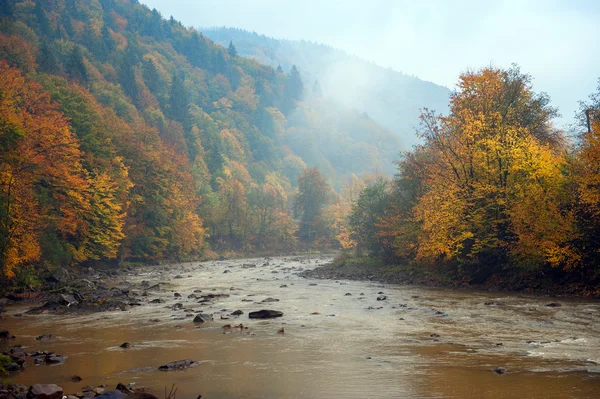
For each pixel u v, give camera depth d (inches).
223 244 4530.0
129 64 6028.5
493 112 1508.4
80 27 6963.6
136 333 777.6
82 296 1206.3
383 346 640.4
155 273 2288.4
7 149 1513.3
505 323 796.0
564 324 769.6
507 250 1385.3
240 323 852.6
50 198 2028.8
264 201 4985.2
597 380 448.1
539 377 464.1
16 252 1494.8
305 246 5108.3
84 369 542.9
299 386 457.4
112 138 3070.9
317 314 946.1
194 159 5595.5
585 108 1601.9
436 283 1517.0
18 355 605.6
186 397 426.9
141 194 3152.1
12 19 4943.4
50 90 2768.2
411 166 1931.6
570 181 1213.1
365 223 2340.1
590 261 1148.5
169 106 6314.0
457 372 494.3
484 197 1406.3
